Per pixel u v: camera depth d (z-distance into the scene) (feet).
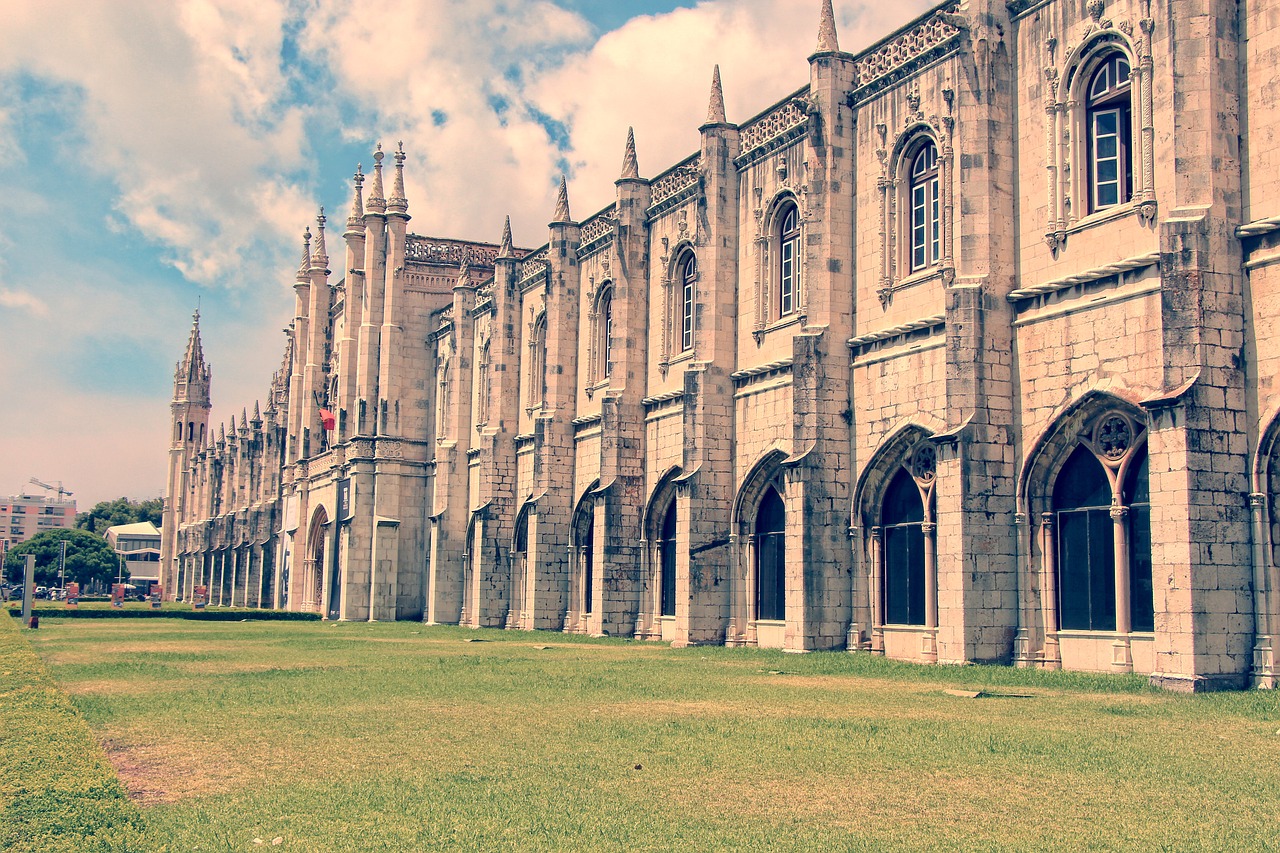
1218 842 36.35
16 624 181.16
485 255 265.13
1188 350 80.89
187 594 490.08
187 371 529.86
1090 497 95.66
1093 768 48.42
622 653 123.75
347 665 105.40
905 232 117.80
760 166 140.97
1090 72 98.22
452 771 48.44
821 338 121.29
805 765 49.34
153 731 60.59
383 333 254.88
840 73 124.67
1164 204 88.43
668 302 161.38
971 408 100.07
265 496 354.74
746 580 139.33
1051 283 97.91
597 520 164.96
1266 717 63.98
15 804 36.04
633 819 39.68
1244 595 79.92
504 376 213.05
